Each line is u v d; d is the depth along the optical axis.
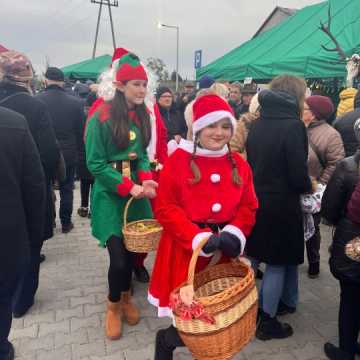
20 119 1.98
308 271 3.77
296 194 2.56
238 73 8.71
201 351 1.62
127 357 2.60
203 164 1.95
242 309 1.64
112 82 2.67
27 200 2.08
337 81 7.02
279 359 2.59
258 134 2.58
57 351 2.66
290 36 8.55
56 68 4.78
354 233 2.16
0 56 2.97
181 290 1.61
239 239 1.88
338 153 3.31
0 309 2.11
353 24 6.93
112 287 2.73
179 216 1.89
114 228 2.68
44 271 3.91
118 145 2.65
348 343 2.47
